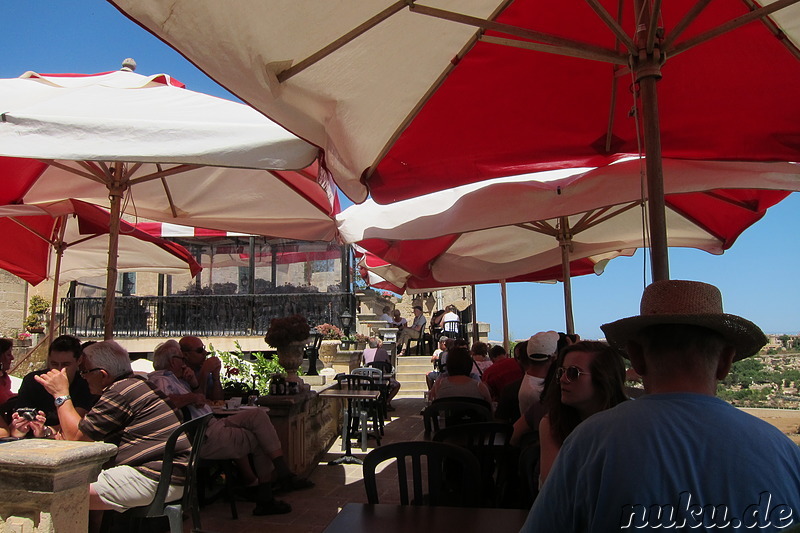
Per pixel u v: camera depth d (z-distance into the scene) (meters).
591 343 2.58
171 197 5.64
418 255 6.66
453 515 2.62
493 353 8.46
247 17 2.22
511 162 3.75
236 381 7.68
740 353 1.48
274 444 5.13
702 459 1.28
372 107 3.09
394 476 6.41
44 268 7.42
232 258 15.05
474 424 4.07
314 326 14.26
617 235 6.88
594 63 3.28
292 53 2.48
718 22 3.02
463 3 2.83
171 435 3.64
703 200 5.38
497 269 7.27
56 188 5.39
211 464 5.02
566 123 3.65
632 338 1.55
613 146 3.79
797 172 3.70
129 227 6.27
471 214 4.18
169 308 14.65
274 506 5.04
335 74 2.72
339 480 6.26
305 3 2.26
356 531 2.41
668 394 1.41
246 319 14.43
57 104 3.67
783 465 1.29
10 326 23.09
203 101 4.21
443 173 3.68
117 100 3.92
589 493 1.33
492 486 4.01
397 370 16.47
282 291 14.80
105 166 4.77
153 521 4.33
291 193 5.38
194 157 3.24
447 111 3.41
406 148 3.59
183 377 5.36
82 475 2.67
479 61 3.19
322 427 7.49
